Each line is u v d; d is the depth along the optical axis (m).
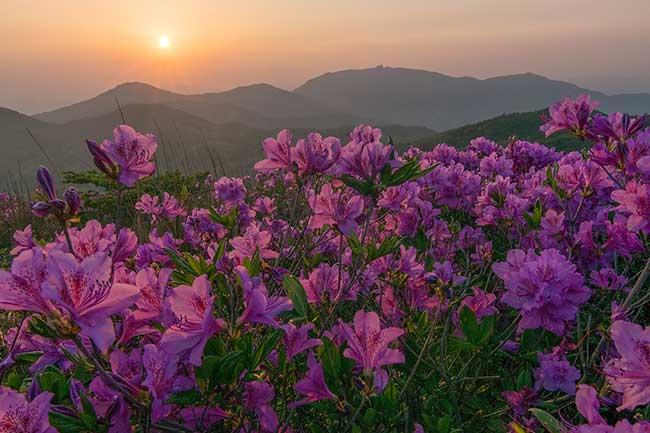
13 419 1.32
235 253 2.50
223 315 1.82
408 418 2.21
